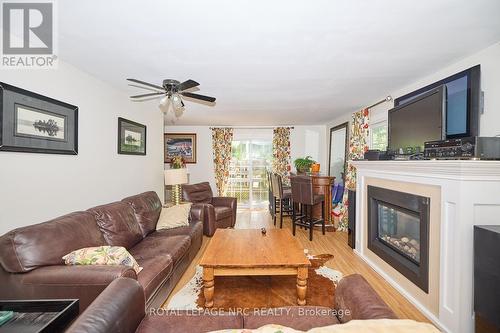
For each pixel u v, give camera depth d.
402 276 2.35
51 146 2.13
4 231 1.76
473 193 1.66
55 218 2.03
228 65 2.35
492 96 1.98
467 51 2.08
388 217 2.79
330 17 1.58
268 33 1.77
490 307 1.49
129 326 1.12
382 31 1.75
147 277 1.82
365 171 3.06
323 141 6.11
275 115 4.89
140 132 3.70
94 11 1.51
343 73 2.58
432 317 1.93
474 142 1.64
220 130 6.21
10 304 1.34
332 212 4.69
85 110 2.55
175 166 5.30
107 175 2.93
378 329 0.85
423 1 1.42
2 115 1.73
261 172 6.44
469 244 1.66
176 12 1.52
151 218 3.10
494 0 1.42
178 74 2.59
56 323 1.20
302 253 2.32
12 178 1.82
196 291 2.34
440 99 2.03
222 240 2.68
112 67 2.41
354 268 2.87
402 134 2.56
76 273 1.52
